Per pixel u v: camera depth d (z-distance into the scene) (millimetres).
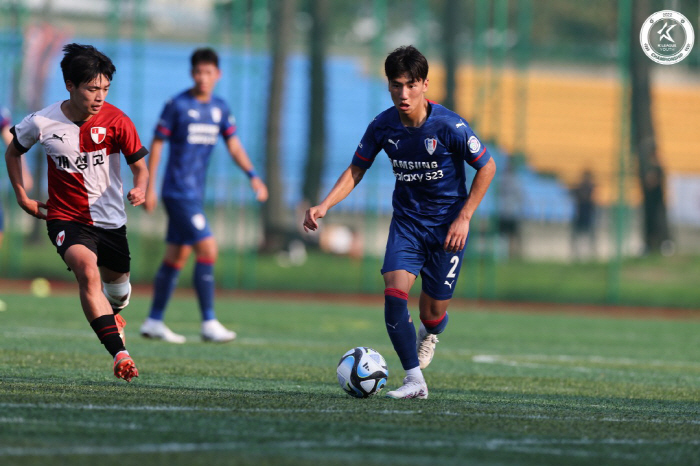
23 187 21109
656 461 14109
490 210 72688
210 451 13547
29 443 13672
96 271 20359
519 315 62188
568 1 85188
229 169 72312
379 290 74625
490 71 74438
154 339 36188
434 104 21312
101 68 20078
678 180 82188
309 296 72500
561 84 86562
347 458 13367
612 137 84312
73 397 18672
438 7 85250
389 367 29750
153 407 17641
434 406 19719
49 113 20828
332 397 20797
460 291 72625
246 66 73875
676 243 79938
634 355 38344
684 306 74312
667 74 93812
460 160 21453
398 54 20172
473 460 13594
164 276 35062
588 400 22594
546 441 15484
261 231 77812
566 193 80500
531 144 83625
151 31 81562
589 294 75312
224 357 30500
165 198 34750
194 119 34469
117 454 13117
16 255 72938
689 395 24703
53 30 75000
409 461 13305
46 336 35031
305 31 83688
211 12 80062
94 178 21047
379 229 80500
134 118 74438
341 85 82750
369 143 21641
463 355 35250
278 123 78375
